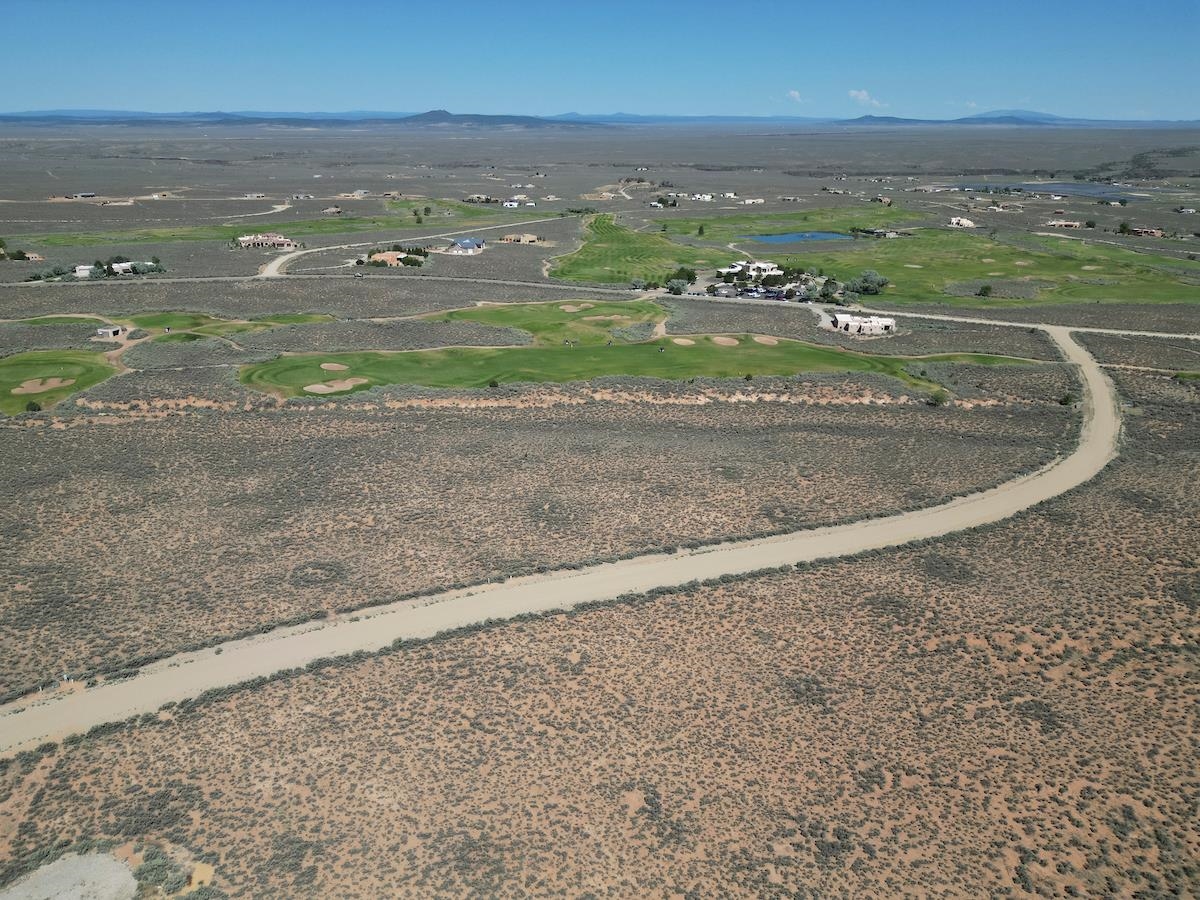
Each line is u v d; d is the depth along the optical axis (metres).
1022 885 35.25
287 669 48.06
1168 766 41.50
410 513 67.00
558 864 36.06
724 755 42.16
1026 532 64.75
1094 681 47.66
